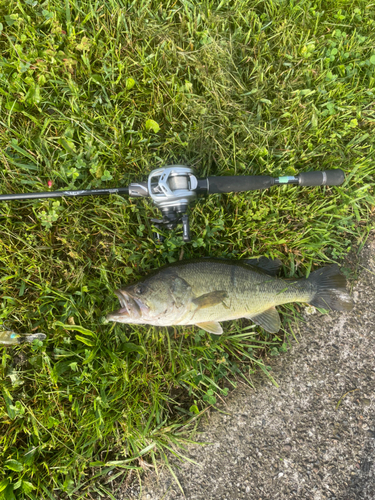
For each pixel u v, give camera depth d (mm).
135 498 622
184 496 630
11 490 563
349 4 696
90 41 625
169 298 565
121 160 636
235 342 663
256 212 653
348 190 695
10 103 607
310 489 654
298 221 688
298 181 609
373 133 701
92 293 626
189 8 656
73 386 598
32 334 599
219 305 590
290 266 688
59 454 593
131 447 626
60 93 632
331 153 687
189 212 644
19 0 612
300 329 698
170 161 657
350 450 671
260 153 659
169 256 646
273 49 690
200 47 660
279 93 674
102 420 587
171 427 622
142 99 650
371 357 700
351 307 659
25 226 613
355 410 684
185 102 648
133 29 638
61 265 620
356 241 715
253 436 662
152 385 626
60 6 625
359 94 690
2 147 618
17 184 620
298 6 673
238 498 640
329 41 686
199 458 644
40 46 623
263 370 667
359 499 658
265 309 630
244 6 669
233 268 605
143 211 640
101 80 634
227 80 655
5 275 610
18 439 591
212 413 658
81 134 631
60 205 619
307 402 680
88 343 594
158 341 628
